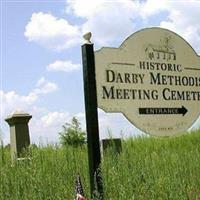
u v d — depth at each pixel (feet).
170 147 15.85
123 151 12.34
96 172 10.26
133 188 11.14
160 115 11.95
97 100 10.65
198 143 15.76
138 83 11.53
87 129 10.45
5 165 12.41
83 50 10.59
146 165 12.52
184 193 11.91
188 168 12.89
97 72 10.73
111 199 10.55
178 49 12.61
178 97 12.46
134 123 11.35
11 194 11.25
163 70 12.16
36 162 12.20
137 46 11.62
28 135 14.79
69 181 11.63
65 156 12.93
